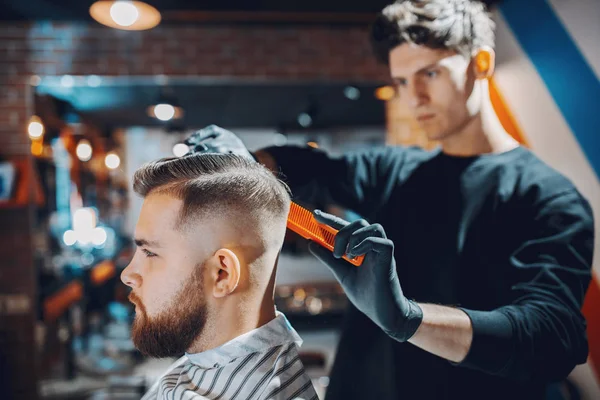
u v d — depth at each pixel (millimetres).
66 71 3447
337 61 3609
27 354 3416
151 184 728
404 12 1016
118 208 3807
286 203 764
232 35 3551
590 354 1696
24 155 3449
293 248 1247
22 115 3436
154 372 3281
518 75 2064
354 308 1259
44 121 3537
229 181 697
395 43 1036
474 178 1086
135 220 757
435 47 985
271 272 750
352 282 783
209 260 694
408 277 1115
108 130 3891
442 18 976
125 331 3627
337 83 3623
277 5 3156
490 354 789
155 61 3502
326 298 3531
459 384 1039
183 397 735
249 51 3568
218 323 711
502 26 2156
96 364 3355
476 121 1089
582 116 1836
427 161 1215
